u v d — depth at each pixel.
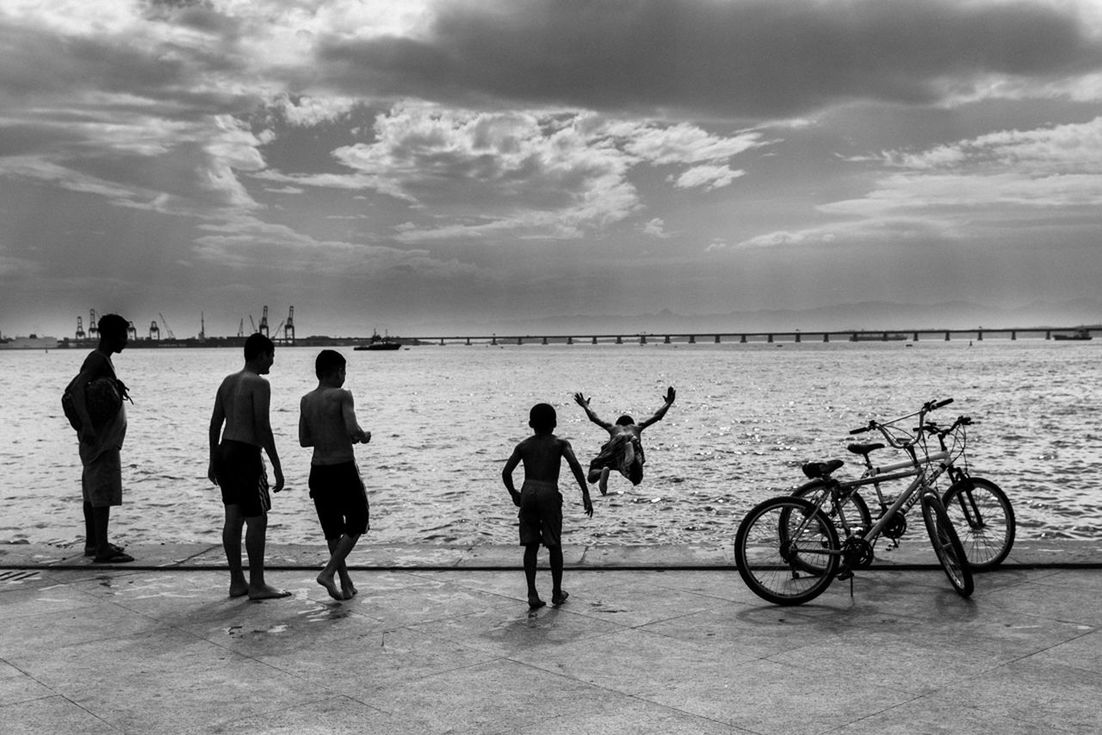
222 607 7.07
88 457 8.50
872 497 14.43
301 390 62.50
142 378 91.38
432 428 31.80
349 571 8.16
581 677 5.44
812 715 4.83
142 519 14.52
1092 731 4.59
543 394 54.75
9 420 37.06
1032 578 7.59
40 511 15.52
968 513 7.87
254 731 4.69
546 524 6.99
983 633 6.18
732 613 6.76
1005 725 4.67
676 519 14.08
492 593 7.41
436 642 6.14
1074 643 5.95
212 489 17.69
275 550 9.11
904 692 5.13
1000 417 32.78
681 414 37.25
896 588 7.40
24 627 6.55
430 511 15.12
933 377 70.25
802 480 18.30
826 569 7.07
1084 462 20.06
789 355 166.00
